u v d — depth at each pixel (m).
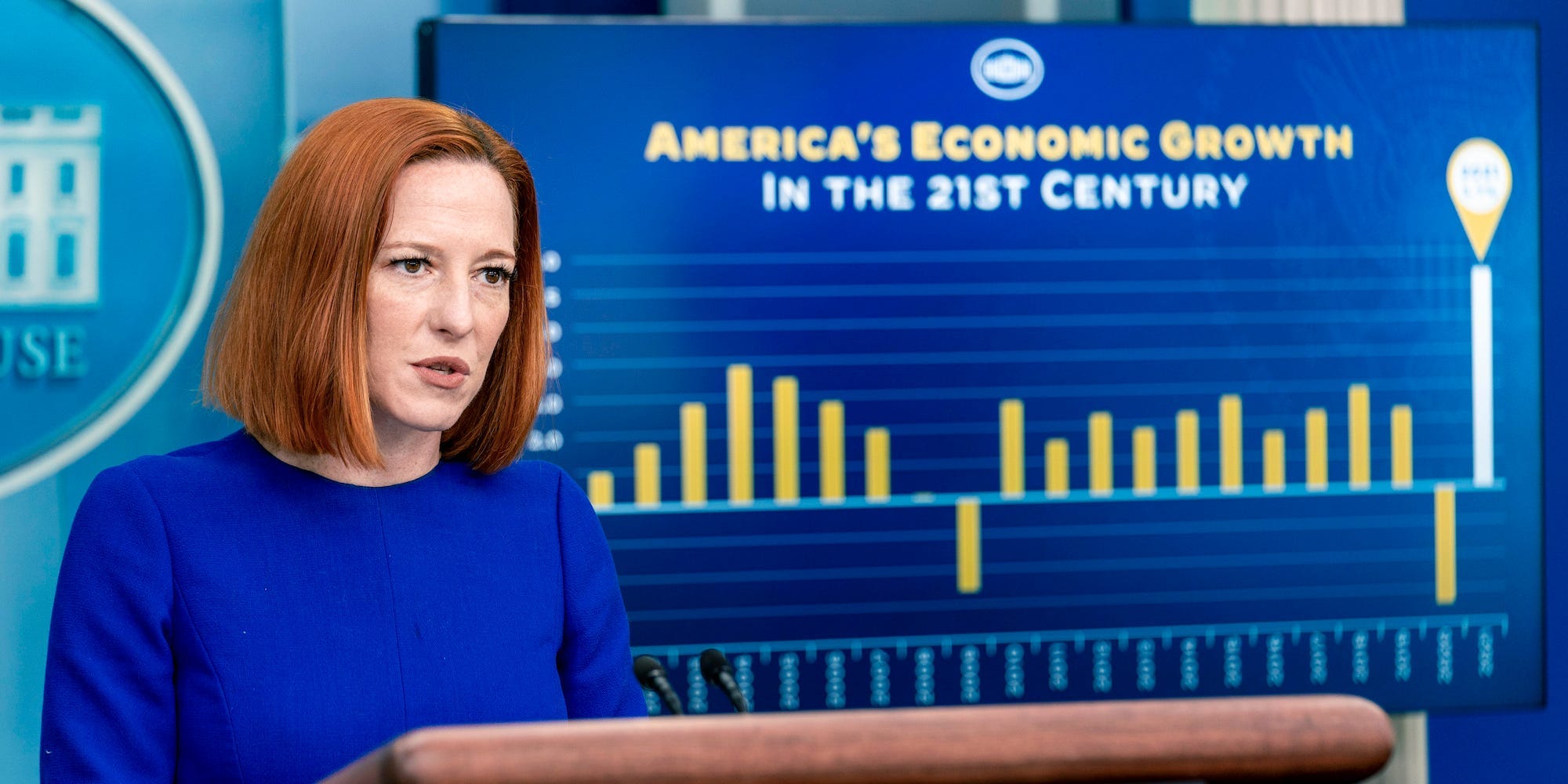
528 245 1.47
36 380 3.01
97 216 3.03
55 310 3.01
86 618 1.22
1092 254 3.31
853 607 3.25
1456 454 3.37
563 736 0.52
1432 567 3.36
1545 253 3.53
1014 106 3.29
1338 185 3.36
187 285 3.07
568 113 3.19
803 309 3.25
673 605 3.22
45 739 1.19
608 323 3.20
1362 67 3.36
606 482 3.21
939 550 3.28
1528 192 3.39
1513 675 3.38
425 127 1.31
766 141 3.24
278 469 1.36
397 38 3.20
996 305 3.29
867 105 3.26
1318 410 3.34
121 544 1.25
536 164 3.18
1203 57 3.33
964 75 3.29
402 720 1.29
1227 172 3.34
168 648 1.24
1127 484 3.31
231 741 1.22
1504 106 3.39
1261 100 3.34
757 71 3.24
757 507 3.24
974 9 3.44
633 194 3.20
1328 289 3.35
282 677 1.25
